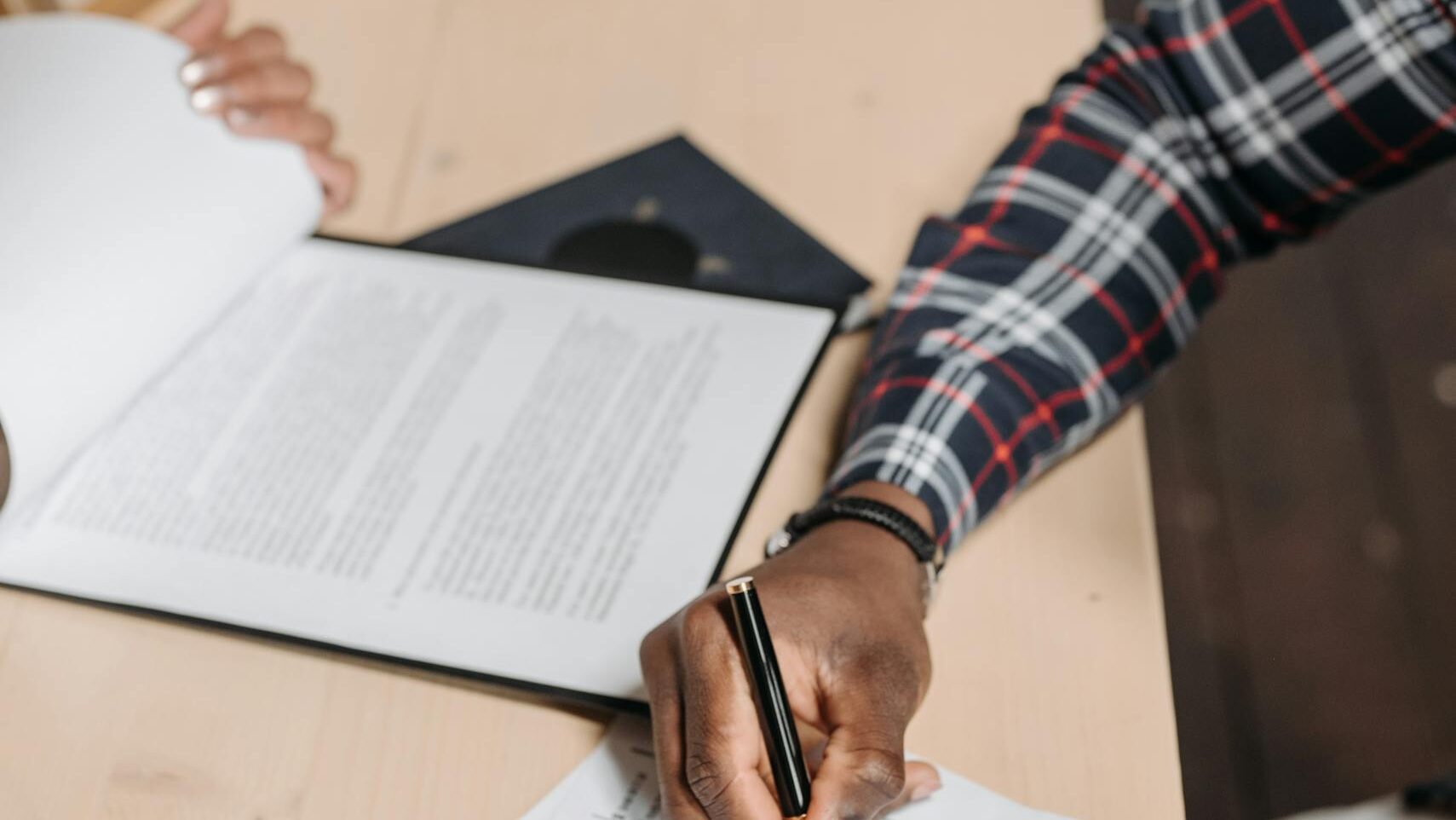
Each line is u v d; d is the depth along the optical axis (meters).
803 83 0.86
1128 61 0.71
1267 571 1.60
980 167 0.80
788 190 0.79
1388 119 0.64
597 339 0.70
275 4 0.95
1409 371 1.73
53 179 0.67
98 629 0.59
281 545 0.61
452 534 0.61
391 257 0.76
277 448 0.66
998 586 0.59
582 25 0.92
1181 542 1.63
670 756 0.50
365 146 0.84
